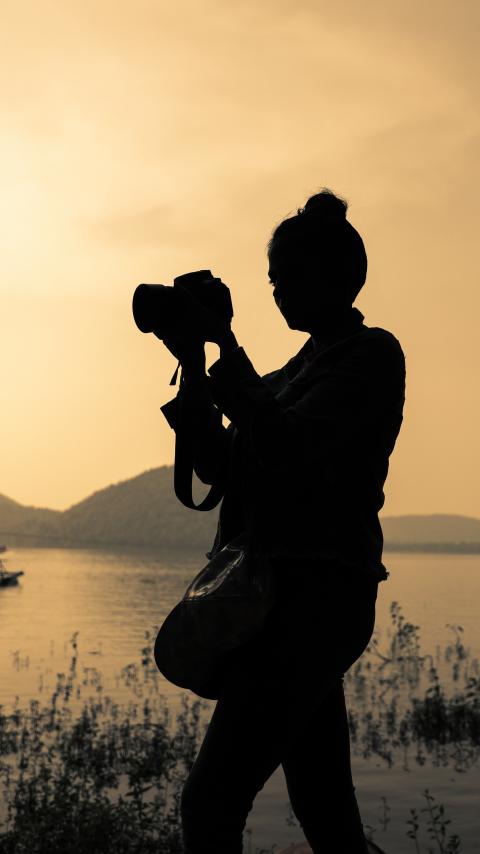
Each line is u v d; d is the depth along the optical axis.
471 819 8.37
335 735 2.11
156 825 7.80
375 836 7.84
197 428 2.02
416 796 9.42
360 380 1.82
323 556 1.80
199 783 1.78
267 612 1.77
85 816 7.62
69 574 147.25
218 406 1.78
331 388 1.81
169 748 11.72
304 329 2.03
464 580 130.00
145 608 68.31
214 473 2.06
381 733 13.38
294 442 1.73
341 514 1.82
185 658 1.83
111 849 7.24
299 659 1.78
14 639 39.06
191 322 1.77
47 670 25.45
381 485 1.88
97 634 42.69
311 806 2.13
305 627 1.79
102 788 9.91
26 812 8.01
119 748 11.96
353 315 2.01
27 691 20.78
